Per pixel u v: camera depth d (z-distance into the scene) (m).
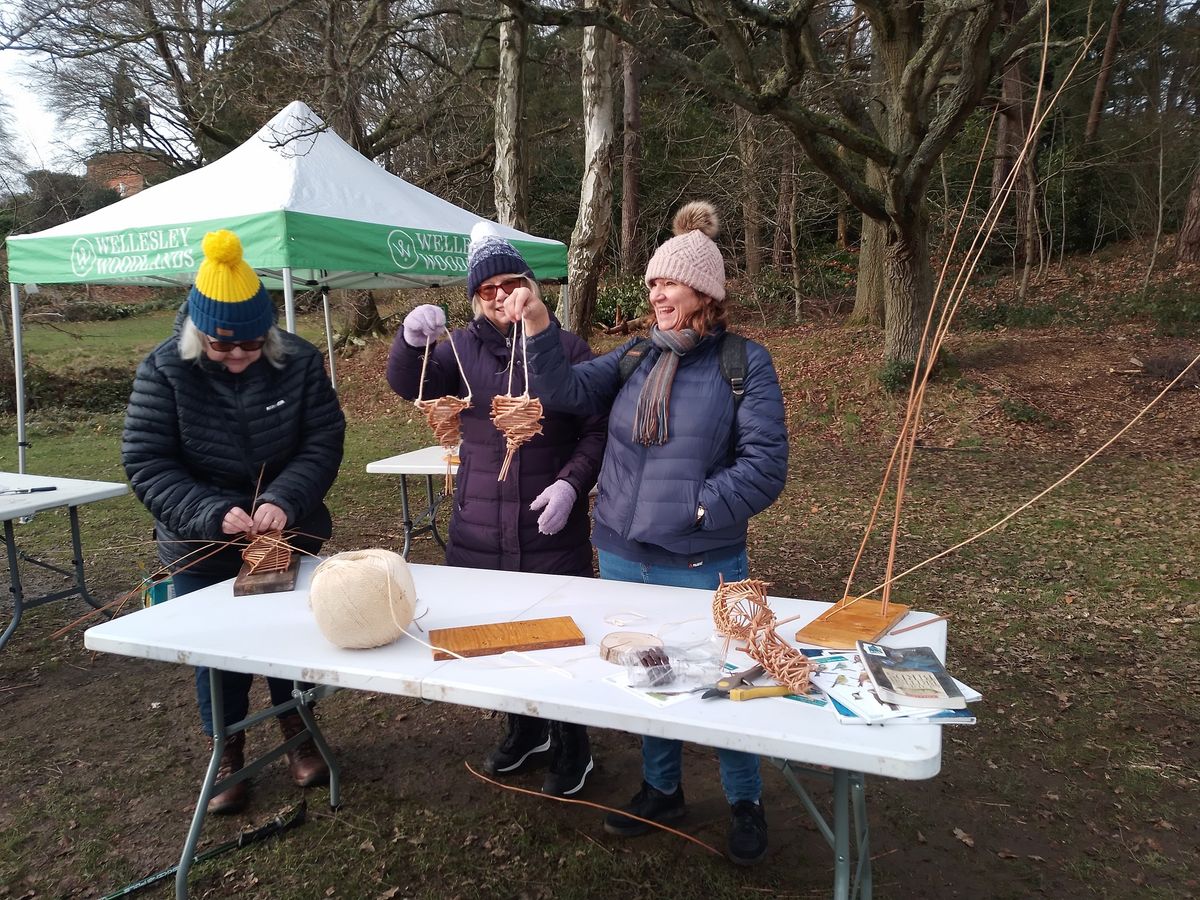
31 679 3.36
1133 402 8.88
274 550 2.10
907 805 2.42
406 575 1.68
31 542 5.43
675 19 10.84
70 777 2.61
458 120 12.75
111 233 4.37
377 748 2.75
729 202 14.41
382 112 11.69
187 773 2.63
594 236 9.20
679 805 2.27
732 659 1.55
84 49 5.80
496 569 2.27
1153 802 2.45
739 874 2.08
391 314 14.63
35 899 2.05
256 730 2.91
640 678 1.41
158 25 5.69
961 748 2.76
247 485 2.23
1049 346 10.46
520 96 8.76
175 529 2.09
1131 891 2.06
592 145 8.98
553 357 1.91
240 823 2.33
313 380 2.27
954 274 13.23
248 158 4.53
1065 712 3.02
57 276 4.65
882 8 8.16
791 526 5.82
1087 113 15.19
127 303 18.56
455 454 4.16
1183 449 7.66
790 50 6.22
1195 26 13.87
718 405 1.89
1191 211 13.42
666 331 1.94
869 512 6.11
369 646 1.61
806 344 11.66
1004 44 7.42
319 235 3.98
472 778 2.55
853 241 17.45
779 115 7.34
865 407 9.30
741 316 14.84
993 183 12.34
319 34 6.21
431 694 1.45
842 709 1.29
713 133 15.72
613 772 2.57
